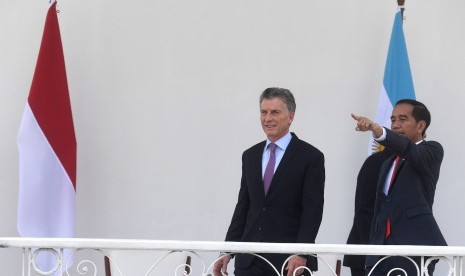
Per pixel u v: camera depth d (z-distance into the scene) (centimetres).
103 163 2522
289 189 1923
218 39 2548
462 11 2544
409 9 2544
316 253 1727
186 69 2542
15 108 2492
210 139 2539
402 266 1906
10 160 2488
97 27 2528
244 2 2555
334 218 2531
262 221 1931
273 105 1941
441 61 2548
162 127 2536
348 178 2539
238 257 1955
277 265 1922
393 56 2470
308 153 1933
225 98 2544
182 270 2114
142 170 2528
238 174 2536
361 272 2278
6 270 2467
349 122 2545
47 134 2359
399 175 1948
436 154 1927
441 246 1761
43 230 2353
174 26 2544
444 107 2547
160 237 2525
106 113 2525
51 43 2391
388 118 2445
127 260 2080
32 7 2509
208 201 2531
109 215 2517
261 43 2548
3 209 2484
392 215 1936
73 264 2477
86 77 2523
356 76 2548
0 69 2503
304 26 2553
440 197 2539
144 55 2539
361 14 2548
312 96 2545
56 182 2367
